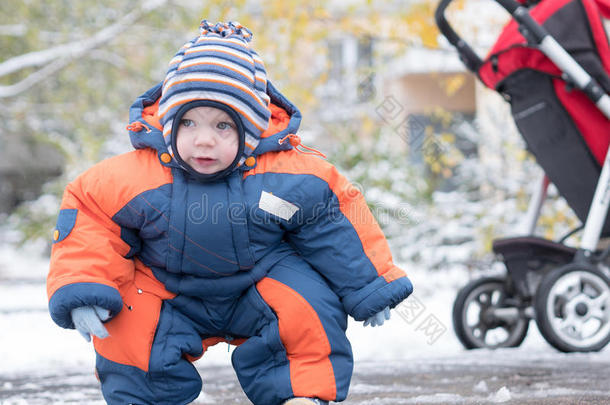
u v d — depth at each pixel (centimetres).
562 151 455
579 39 437
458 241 993
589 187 454
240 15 895
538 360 409
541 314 429
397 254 1034
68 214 235
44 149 1892
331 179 248
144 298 239
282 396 233
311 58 1063
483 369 380
